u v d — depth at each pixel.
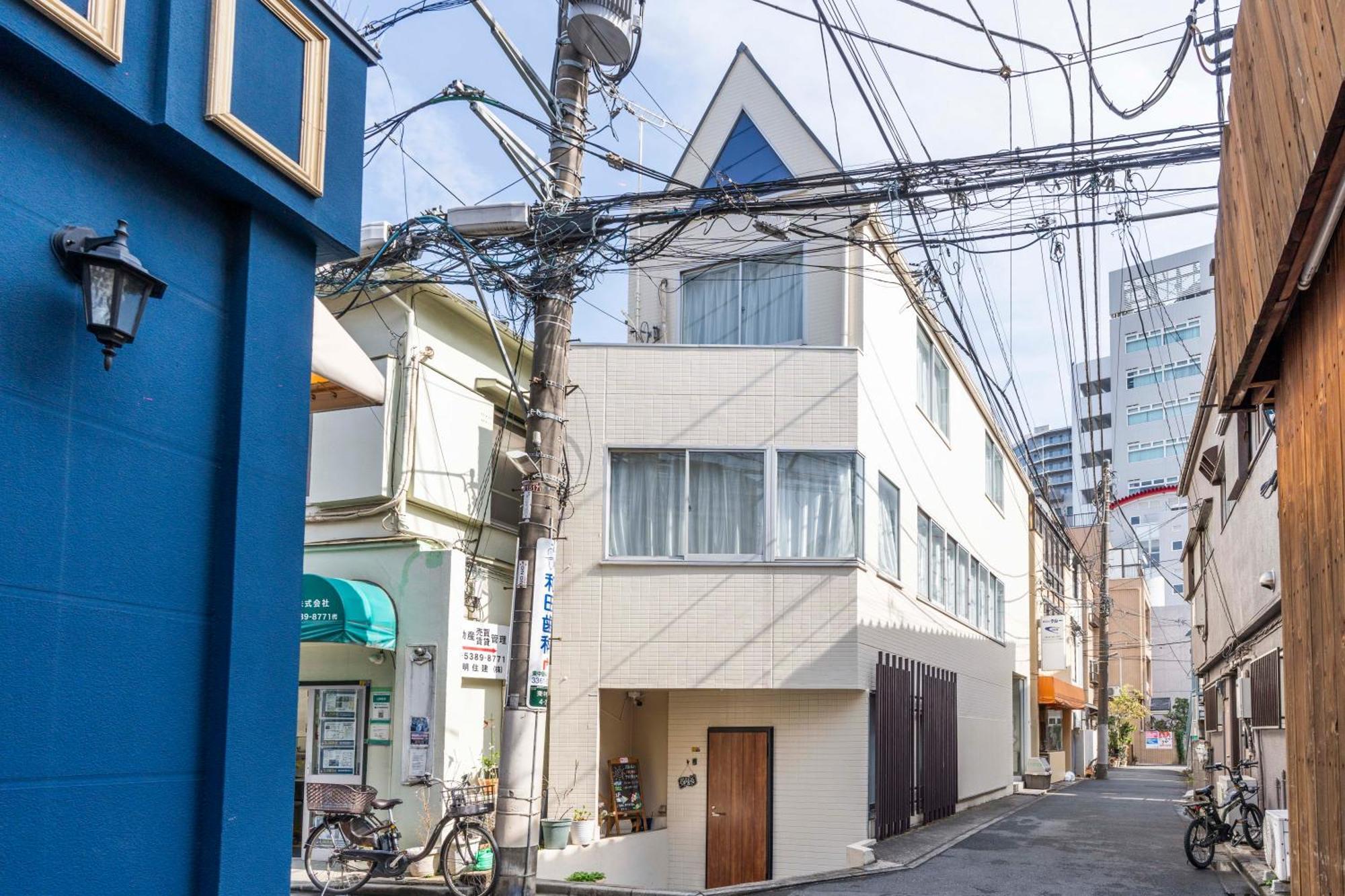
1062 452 84.38
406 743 12.72
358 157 6.78
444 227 10.83
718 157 17.67
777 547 14.68
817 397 15.10
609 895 11.27
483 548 15.00
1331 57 4.20
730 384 15.09
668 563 14.53
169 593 5.38
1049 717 36.53
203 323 5.76
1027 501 31.69
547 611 10.77
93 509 4.96
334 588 12.31
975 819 19.14
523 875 10.22
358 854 10.67
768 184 10.48
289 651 6.02
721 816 14.91
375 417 13.69
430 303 14.21
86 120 5.12
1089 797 26.02
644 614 14.42
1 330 4.55
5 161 4.66
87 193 5.09
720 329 17.02
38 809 4.58
